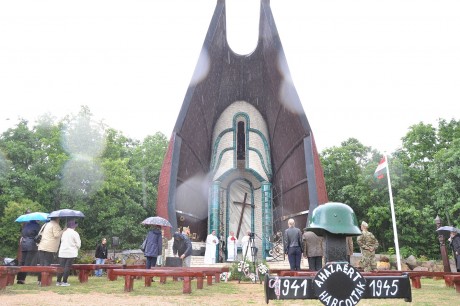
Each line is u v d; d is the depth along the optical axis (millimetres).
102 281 11555
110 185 26484
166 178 17766
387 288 2777
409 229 29219
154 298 7242
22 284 9656
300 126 18375
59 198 26719
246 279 12266
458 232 13016
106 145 28125
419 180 32500
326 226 3180
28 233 10039
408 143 33656
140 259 23469
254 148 21578
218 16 18438
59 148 26922
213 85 20766
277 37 18453
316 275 2766
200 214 21719
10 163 26016
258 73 21766
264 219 20141
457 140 27484
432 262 22156
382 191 30953
